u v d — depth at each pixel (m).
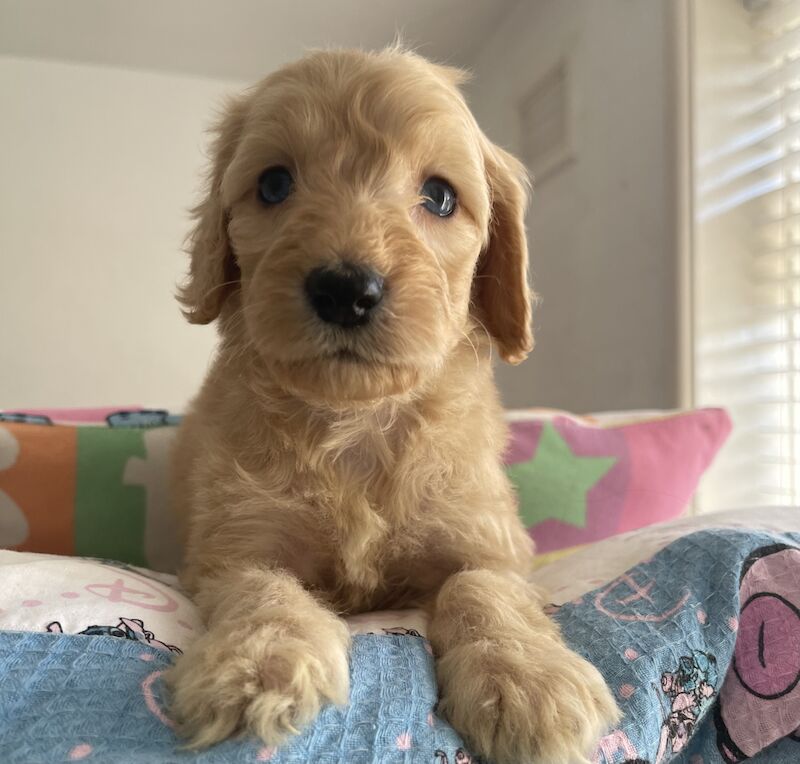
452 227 0.26
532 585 0.25
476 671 0.18
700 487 0.43
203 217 0.29
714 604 0.21
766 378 0.44
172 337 0.78
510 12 0.65
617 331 0.49
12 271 0.74
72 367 0.75
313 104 0.24
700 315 0.42
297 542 0.26
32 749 0.14
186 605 0.22
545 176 0.59
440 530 0.26
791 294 0.44
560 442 0.37
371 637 0.20
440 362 0.24
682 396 0.42
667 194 0.43
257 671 0.16
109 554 0.34
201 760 0.15
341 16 0.66
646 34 0.45
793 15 0.42
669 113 0.43
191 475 0.28
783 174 0.44
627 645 0.20
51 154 0.75
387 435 0.26
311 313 0.21
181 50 0.73
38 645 0.17
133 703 0.16
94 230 0.76
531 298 0.30
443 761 0.16
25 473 0.34
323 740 0.16
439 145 0.25
